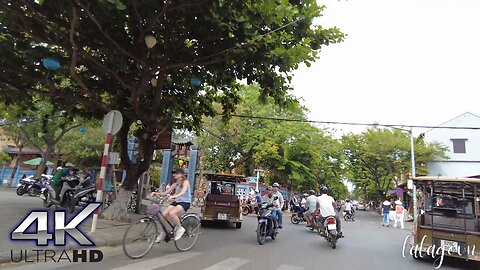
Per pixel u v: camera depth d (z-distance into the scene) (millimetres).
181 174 7535
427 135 32469
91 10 7270
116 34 8641
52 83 10188
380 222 26109
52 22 8242
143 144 11336
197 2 7152
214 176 14383
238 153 30219
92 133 25953
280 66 8359
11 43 9039
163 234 7207
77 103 11992
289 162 28125
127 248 6449
